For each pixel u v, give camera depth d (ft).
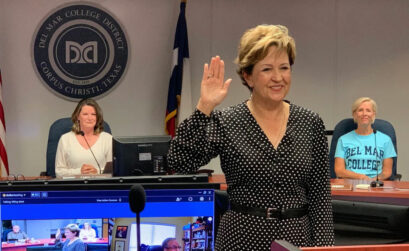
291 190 5.00
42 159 18.39
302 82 18.78
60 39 18.28
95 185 4.16
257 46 4.74
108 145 13.97
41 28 18.16
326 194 5.20
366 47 18.60
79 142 13.84
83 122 13.88
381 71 18.60
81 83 18.42
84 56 18.38
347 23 18.61
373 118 14.49
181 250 4.19
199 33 18.57
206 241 4.21
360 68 18.65
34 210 4.12
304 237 5.01
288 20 18.65
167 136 7.98
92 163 13.66
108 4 18.39
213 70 4.91
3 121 17.17
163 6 18.54
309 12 18.62
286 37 4.81
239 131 5.06
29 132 18.31
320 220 5.14
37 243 4.13
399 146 18.57
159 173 7.78
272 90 4.83
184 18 17.85
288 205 4.98
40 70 18.25
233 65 18.61
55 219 4.14
